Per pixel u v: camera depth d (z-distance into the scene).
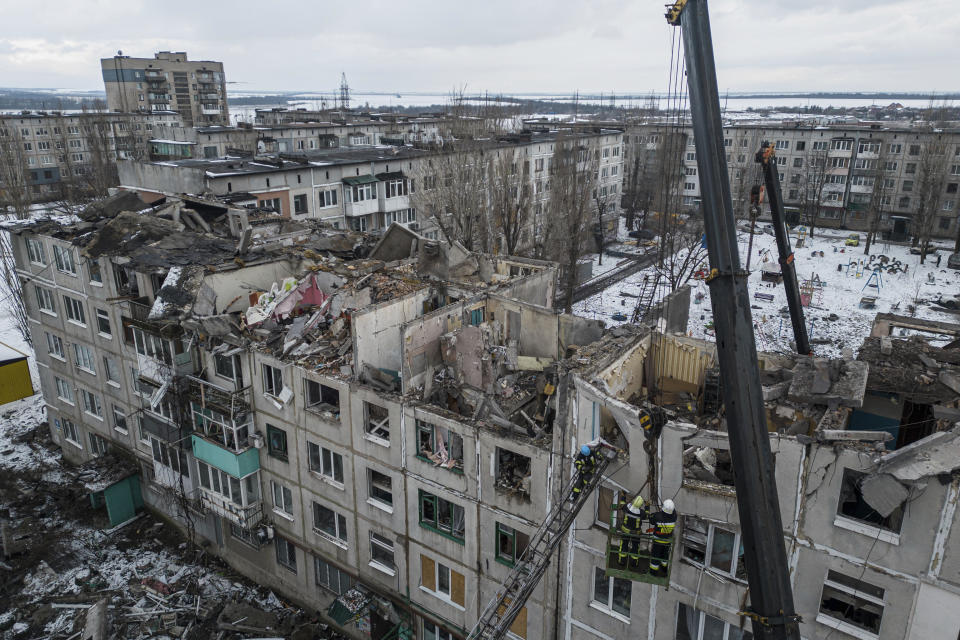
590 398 15.20
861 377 15.54
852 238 81.12
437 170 51.66
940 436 11.95
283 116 112.44
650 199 81.38
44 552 28.62
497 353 21.05
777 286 61.94
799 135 92.00
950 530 11.92
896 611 12.95
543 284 25.78
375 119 109.12
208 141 72.56
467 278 26.86
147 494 31.12
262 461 24.11
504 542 18.53
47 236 30.19
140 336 26.27
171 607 25.48
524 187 55.34
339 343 22.55
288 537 24.47
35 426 39.50
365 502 21.31
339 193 54.06
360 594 22.58
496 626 14.60
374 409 20.70
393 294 24.28
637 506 12.69
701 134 10.83
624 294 58.19
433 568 20.42
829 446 12.89
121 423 31.25
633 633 16.53
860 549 13.05
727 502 14.08
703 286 59.50
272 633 23.98
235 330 23.56
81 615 24.97
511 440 17.16
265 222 33.41
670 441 14.30
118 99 130.75
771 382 16.83
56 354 33.44
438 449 19.36
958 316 53.44
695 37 10.89
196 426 25.23
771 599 10.29
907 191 85.19
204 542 28.73
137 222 28.27
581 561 16.83
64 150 101.81
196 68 137.88
